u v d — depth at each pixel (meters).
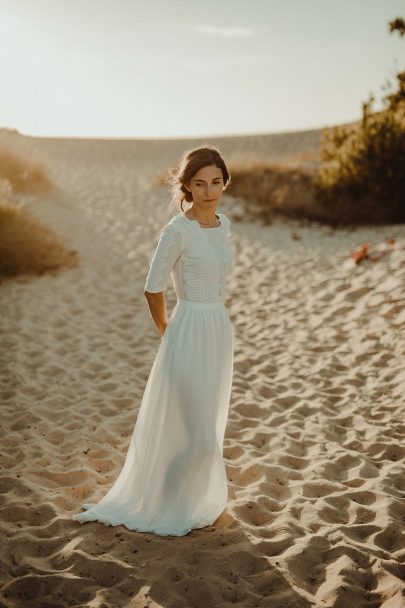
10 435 4.09
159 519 2.94
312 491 3.48
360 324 6.33
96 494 3.37
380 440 4.11
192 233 2.73
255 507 3.27
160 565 2.66
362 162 11.53
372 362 5.46
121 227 11.69
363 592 2.55
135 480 3.05
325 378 5.24
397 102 11.71
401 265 7.59
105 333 6.48
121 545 2.80
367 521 3.15
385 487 3.46
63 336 6.29
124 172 19.75
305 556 2.79
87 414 4.52
